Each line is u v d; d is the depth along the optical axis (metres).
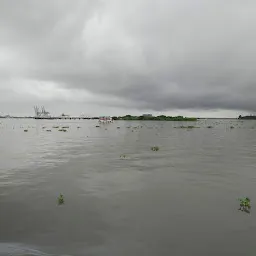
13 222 8.58
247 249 6.92
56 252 6.74
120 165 18.41
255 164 18.91
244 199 10.61
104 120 179.12
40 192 11.83
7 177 14.69
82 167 17.64
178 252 6.75
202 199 10.89
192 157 22.22
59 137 46.16
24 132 62.31
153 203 10.38
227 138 44.31
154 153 24.70
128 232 7.86
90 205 10.13
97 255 6.61
